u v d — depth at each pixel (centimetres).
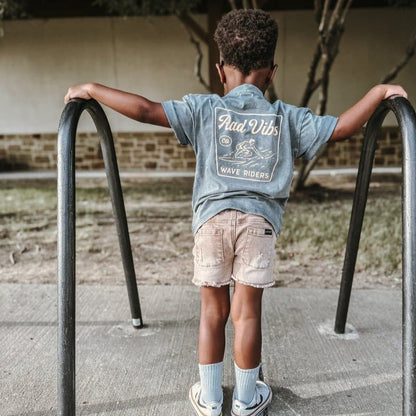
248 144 129
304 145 130
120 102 129
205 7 634
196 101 131
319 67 634
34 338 199
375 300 235
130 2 430
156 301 234
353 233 179
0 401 159
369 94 129
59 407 123
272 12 626
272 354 186
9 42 656
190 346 193
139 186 561
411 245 108
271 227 132
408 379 107
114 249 328
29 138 690
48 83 670
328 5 378
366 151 166
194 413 153
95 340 197
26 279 272
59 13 640
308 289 248
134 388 166
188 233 367
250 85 133
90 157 690
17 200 482
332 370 176
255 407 147
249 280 132
